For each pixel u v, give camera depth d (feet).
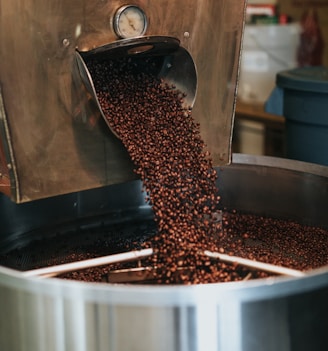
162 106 5.83
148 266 5.99
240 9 5.90
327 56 12.16
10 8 4.83
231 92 6.08
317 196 6.89
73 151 5.39
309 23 12.10
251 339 4.29
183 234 5.82
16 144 5.10
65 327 4.30
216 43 5.85
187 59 5.67
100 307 4.20
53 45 5.07
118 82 5.71
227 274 5.75
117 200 7.55
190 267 5.71
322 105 7.46
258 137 11.57
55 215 7.25
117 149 5.60
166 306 4.15
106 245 6.93
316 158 7.75
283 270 6.02
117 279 5.94
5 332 4.61
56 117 5.24
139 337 4.22
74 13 5.08
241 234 6.87
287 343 4.38
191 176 5.93
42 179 5.28
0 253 6.78
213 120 6.05
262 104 11.78
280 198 7.23
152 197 5.82
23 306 4.42
